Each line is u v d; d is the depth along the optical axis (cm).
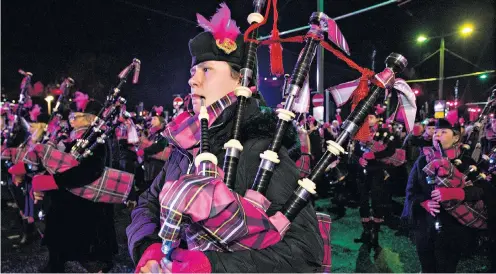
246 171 86
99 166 263
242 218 69
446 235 251
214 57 98
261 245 72
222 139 93
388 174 469
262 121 91
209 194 68
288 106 90
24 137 477
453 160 264
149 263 84
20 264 368
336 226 514
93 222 281
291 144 96
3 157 408
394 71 98
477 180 251
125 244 432
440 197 239
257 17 101
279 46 106
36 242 433
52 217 277
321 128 709
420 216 274
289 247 75
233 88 99
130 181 273
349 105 107
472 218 243
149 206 115
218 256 73
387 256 395
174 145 102
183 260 75
